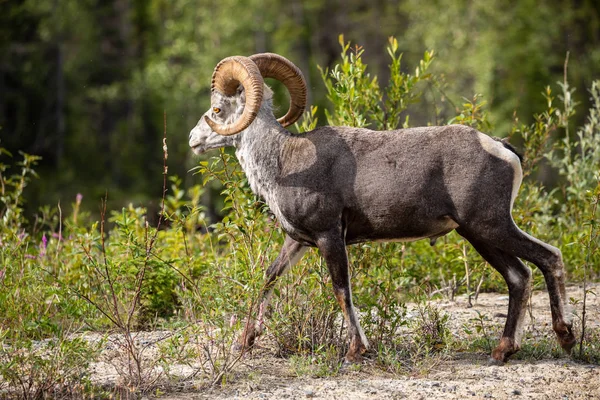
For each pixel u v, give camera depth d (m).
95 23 93.19
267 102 19.62
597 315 22.84
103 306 22.00
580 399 16.16
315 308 19.38
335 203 18.19
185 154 88.19
